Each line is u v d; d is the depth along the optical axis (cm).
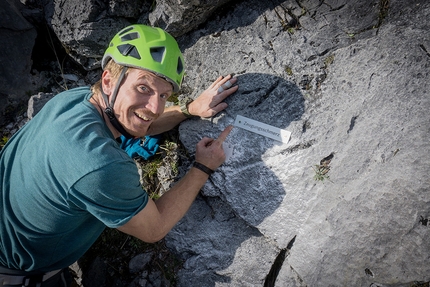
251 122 269
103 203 185
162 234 225
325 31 263
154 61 209
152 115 215
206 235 285
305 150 251
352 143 238
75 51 348
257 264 268
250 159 266
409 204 215
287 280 257
